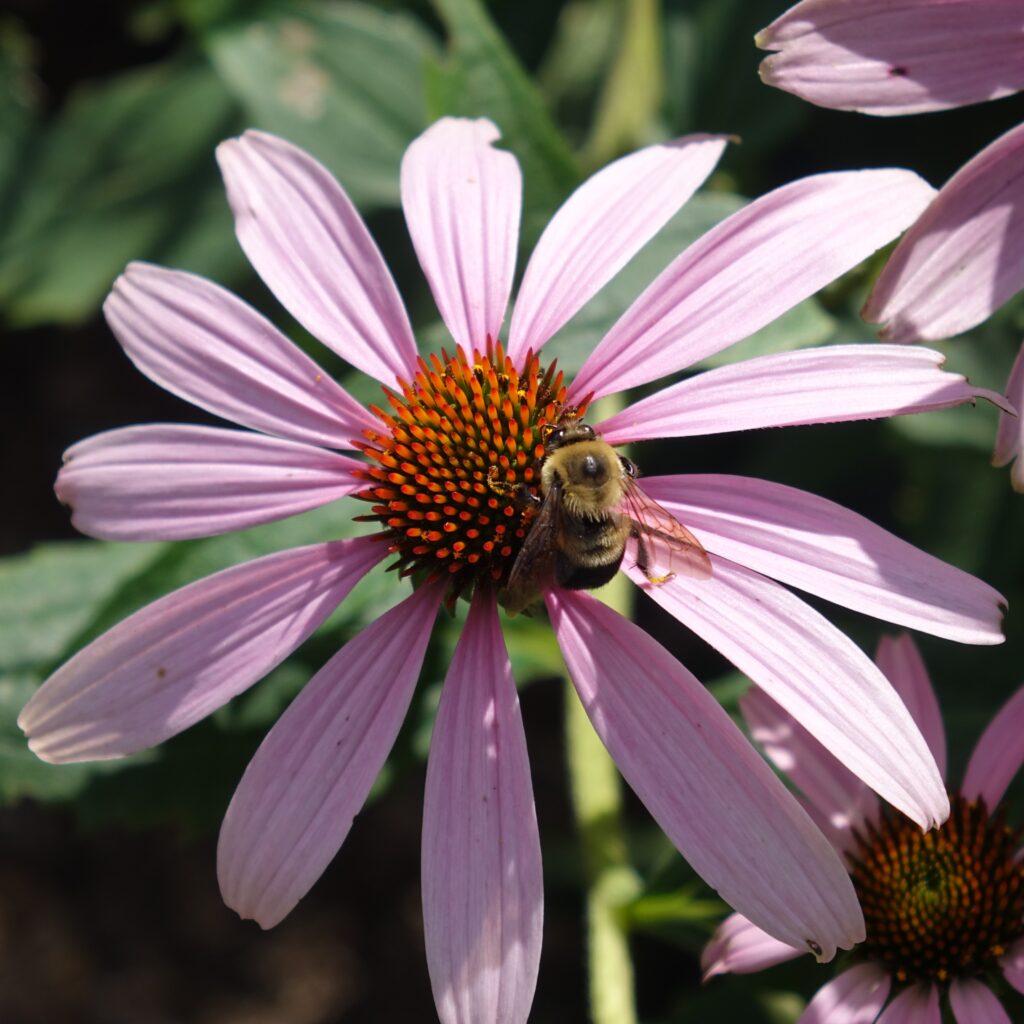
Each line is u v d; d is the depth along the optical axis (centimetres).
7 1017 37
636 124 34
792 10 25
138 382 41
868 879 26
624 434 25
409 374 26
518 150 30
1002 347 32
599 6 37
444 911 24
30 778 28
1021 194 25
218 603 25
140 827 28
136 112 37
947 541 33
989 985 26
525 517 25
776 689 24
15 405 41
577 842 38
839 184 25
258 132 26
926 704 26
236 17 34
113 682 24
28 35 41
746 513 25
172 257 36
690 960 37
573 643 25
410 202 27
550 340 28
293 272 26
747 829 23
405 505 26
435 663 29
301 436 25
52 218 37
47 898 38
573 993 37
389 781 29
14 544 39
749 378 25
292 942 38
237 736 28
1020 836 27
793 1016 29
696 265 26
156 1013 37
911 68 25
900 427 32
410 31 35
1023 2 25
